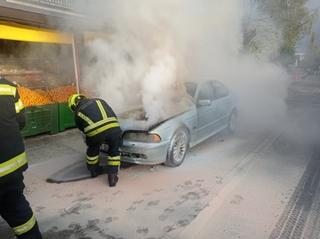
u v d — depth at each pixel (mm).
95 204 3395
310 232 2883
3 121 2379
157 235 2818
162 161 4215
